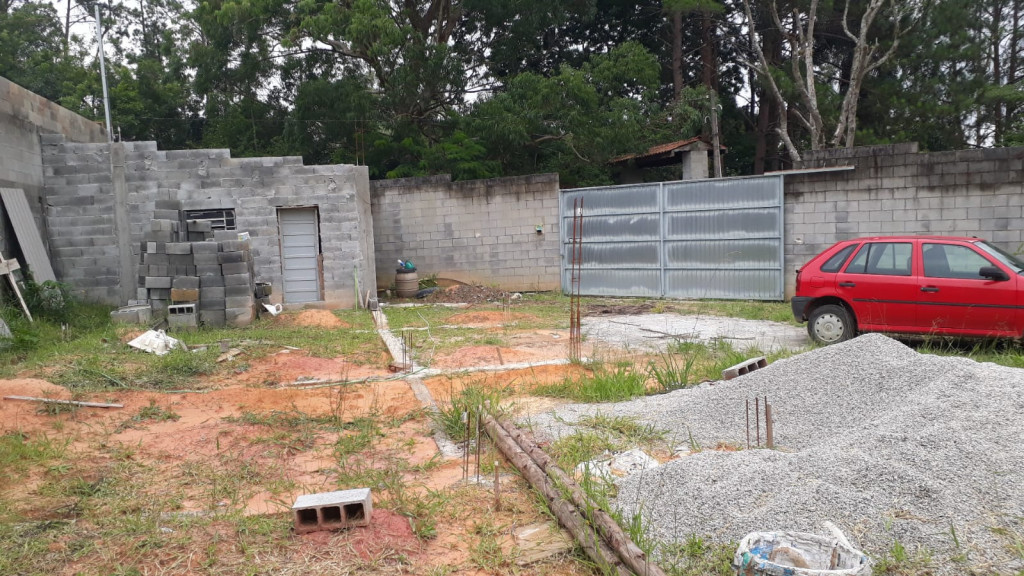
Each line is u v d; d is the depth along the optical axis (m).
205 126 27.47
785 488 3.70
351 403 6.58
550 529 3.75
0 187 11.08
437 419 5.90
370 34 19.25
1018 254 12.19
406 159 22.62
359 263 13.98
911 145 13.02
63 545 3.57
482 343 9.74
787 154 29.06
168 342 8.84
